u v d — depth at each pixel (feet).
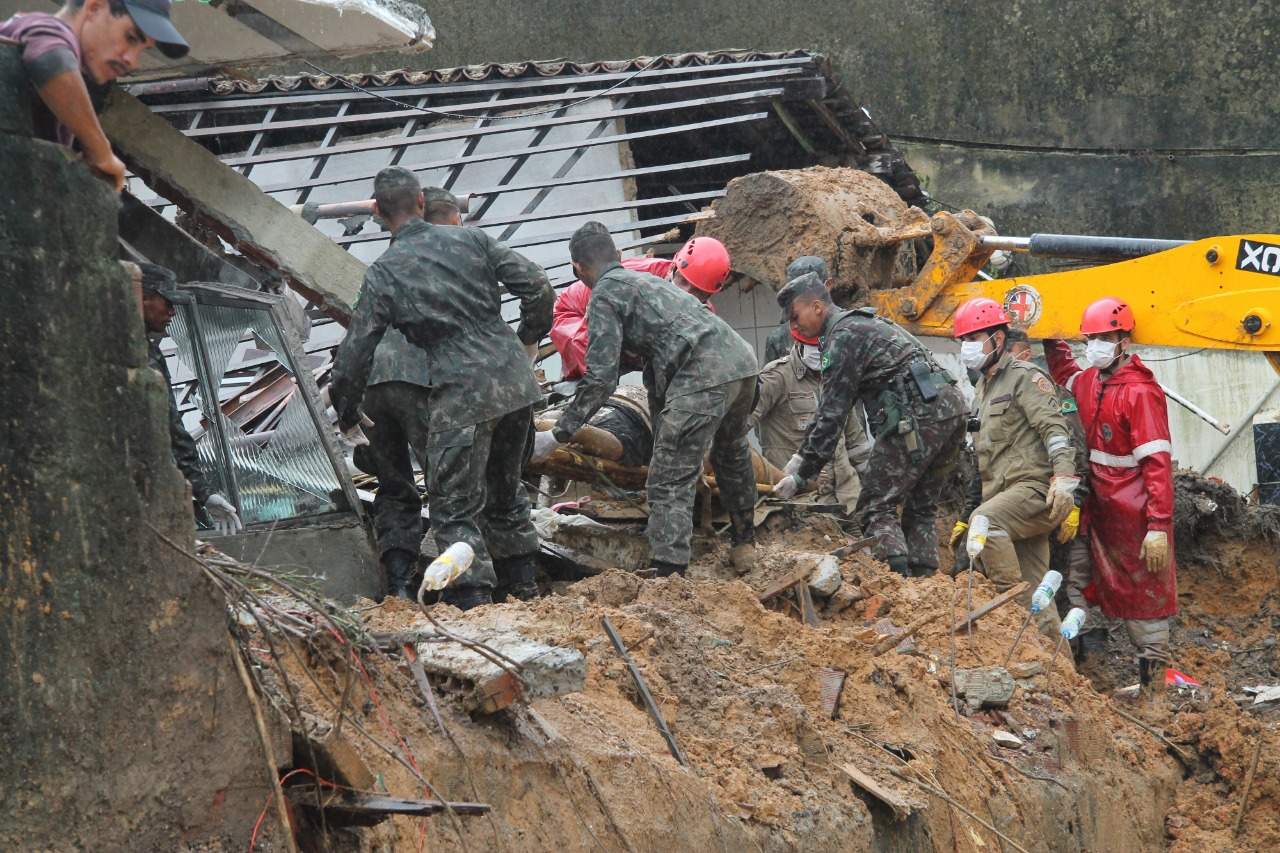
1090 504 61.62
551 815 31.01
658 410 51.44
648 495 50.01
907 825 40.42
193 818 25.16
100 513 24.23
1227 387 102.94
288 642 27.73
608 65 96.53
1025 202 137.28
